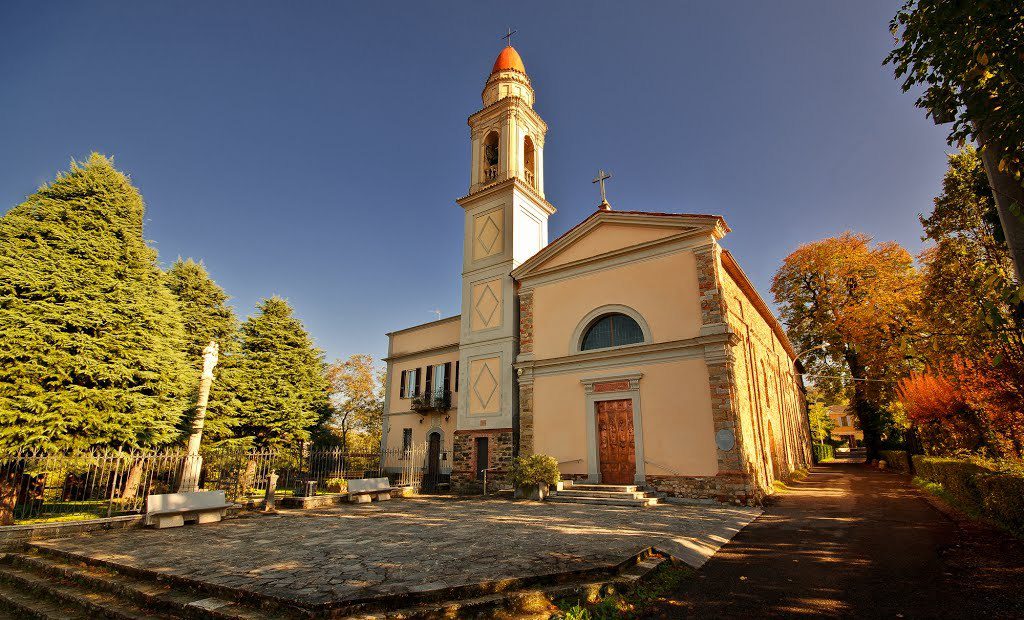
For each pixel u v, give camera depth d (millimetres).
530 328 19234
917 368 16562
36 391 10953
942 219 12984
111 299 12797
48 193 13164
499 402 19656
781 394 25859
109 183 13922
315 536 9141
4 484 10273
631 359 16438
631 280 17141
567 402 17469
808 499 14656
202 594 5742
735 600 5758
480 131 24297
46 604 6363
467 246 22828
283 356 24141
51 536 9281
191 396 19203
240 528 10312
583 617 5059
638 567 6727
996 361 5391
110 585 6387
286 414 22859
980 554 7086
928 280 11000
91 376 11766
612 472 16078
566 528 9773
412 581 5770
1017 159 5102
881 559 7215
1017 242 5223
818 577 6492
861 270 28688
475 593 5516
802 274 31000
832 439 56094
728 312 16172
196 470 13391
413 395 25438
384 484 16891
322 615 4805
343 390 36156
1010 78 4625
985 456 12859
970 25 4930
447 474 22500
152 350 13273
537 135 24781
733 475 13820
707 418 14648
